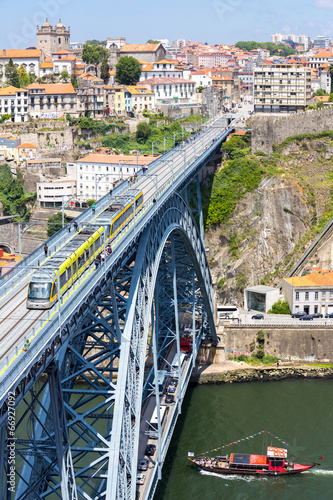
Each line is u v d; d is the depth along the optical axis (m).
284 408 133.38
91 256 72.06
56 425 59.41
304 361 157.12
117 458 68.31
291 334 157.88
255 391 142.75
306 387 145.12
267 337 158.00
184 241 123.88
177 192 115.75
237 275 183.00
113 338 79.44
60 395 60.88
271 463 107.94
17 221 199.00
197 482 105.81
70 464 63.00
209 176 193.00
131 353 78.38
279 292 174.25
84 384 132.75
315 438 119.81
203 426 124.06
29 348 50.03
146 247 87.62
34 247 192.62
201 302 145.75
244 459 109.19
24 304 62.97
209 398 138.38
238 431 122.19
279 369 152.38
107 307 81.75
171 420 104.81
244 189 190.62
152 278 90.56
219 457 110.38
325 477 107.56
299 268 184.00
